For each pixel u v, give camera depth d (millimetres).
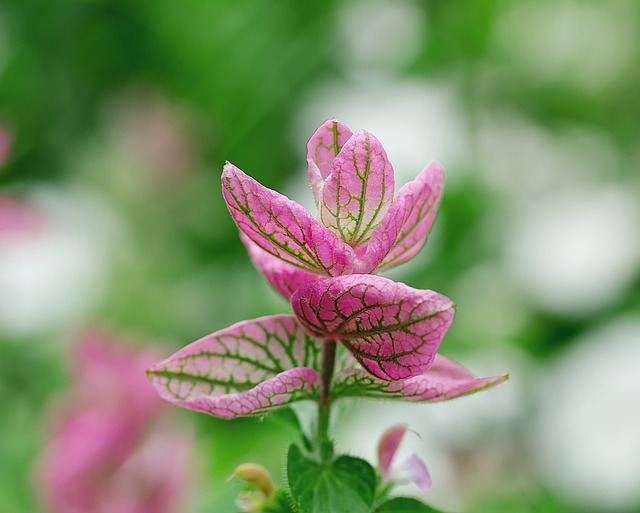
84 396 481
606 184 773
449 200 746
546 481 628
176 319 686
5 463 534
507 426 645
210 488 496
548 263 727
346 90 789
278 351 335
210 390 334
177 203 767
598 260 726
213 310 707
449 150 769
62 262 688
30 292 668
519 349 694
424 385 328
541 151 785
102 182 767
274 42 795
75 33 835
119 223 750
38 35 833
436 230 740
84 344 482
